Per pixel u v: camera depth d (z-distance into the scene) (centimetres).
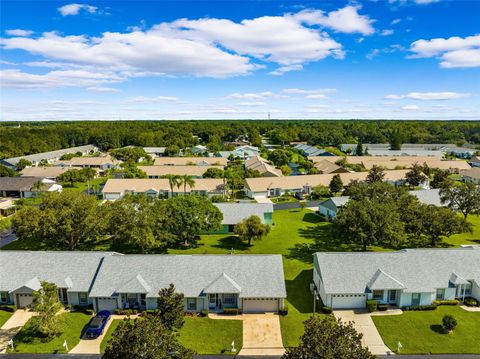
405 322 4391
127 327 2891
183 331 4241
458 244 6912
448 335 4138
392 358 3772
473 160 16712
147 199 6538
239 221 7556
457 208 8019
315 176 11912
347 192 9606
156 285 4669
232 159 17238
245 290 4616
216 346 3981
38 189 10750
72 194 6378
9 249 6650
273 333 4219
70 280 4784
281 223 8331
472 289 4875
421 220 6606
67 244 6550
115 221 6028
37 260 5009
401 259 4988
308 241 7094
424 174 12756
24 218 5938
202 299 4644
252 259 4969
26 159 15738
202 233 7550
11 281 4769
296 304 4834
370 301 4609
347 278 4753
